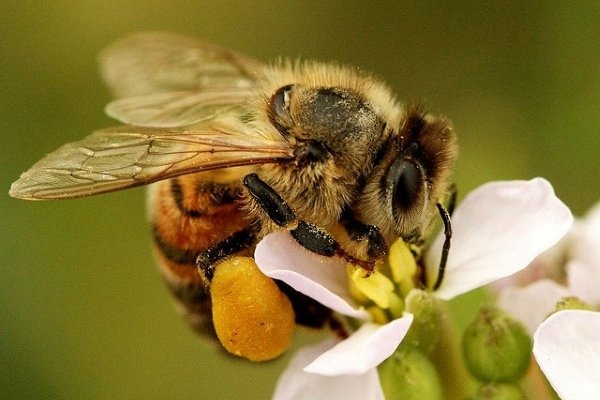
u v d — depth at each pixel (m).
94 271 0.09
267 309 0.07
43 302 0.09
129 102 0.07
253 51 0.11
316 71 0.07
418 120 0.07
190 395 0.09
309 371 0.07
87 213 0.09
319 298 0.07
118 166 0.07
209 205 0.07
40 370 0.09
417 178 0.07
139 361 0.09
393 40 0.10
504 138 0.09
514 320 0.07
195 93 0.07
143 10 0.10
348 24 0.10
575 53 0.10
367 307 0.07
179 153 0.07
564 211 0.07
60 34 0.10
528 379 0.07
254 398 0.09
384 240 0.07
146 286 0.10
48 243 0.09
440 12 0.10
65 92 0.10
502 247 0.07
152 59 0.08
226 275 0.07
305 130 0.07
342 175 0.07
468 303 0.08
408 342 0.07
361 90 0.07
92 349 0.09
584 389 0.06
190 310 0.07
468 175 0.09
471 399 0.07
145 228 0.10
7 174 0.10
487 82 0.10
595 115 0.10
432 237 0.07
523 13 0.10
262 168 0.07
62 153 0.07
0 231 0.09
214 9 0.10
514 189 0.07
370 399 0.07
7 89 0.10
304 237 0.07
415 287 0.07
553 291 0.07
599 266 0.07
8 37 0.10
